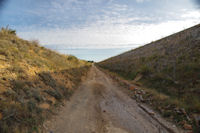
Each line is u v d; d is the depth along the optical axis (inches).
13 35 441.7
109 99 306.7
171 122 191.6
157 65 594.9
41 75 284.8
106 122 183.2
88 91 370.6
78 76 573.9
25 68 261.9
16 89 182.9
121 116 210.1
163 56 655.1
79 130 153.9
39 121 153.4
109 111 228.4
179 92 313.0
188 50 518.6
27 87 203.3
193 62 405.1
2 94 156.8
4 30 419.2
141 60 859.4
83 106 241.6
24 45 415.8
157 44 1189.1
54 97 242.8
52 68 392.2
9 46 316.8
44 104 197.5
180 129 169.8
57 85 300.4
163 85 395.5
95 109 231.8
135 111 237.8
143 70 603.5
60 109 212.2
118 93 374.6
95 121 183.2
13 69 226.1
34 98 189.5
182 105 228.7
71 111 212.1
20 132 121.5
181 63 454.6
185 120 185.2
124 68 937.5
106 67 1619.1
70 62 790.5
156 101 277.6
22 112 146.3
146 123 189.3
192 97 260.8
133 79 631.8
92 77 706.2
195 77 330.0
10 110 135.4
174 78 383.6
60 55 775.7
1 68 209.2
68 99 274.5
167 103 250.1
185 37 737.0
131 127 174.2
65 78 400.8
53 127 152.9
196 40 561.9
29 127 135.5
